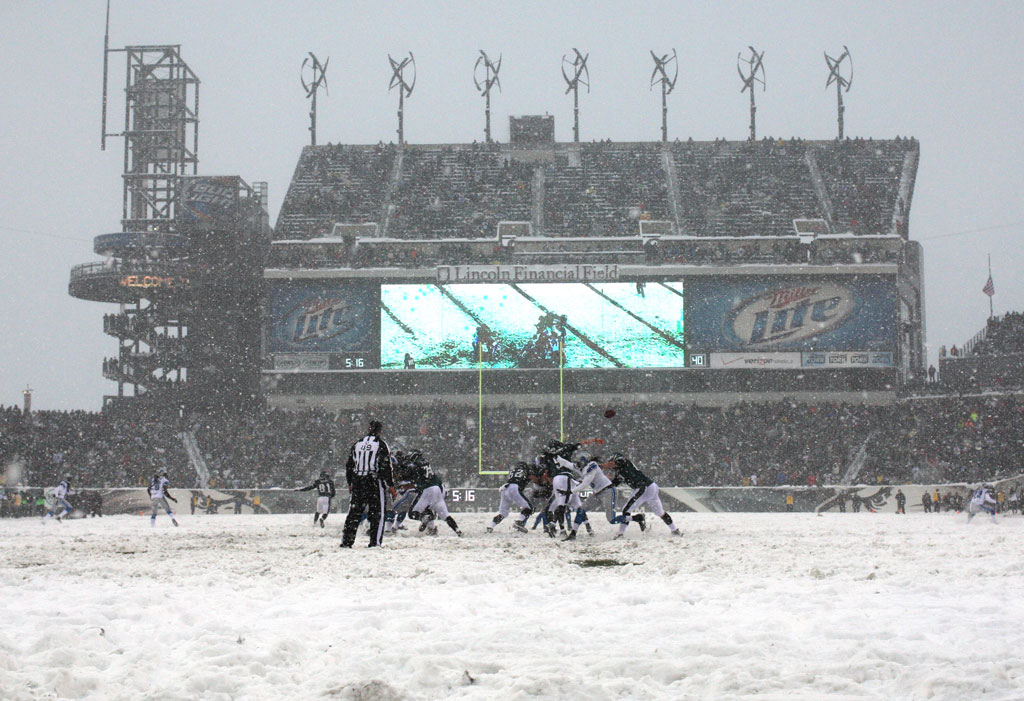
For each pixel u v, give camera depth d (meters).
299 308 140.50
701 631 16.33
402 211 159.38
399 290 139.62
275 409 138.38
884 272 137.38
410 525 57.97
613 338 137.12
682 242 143.25
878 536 47.25
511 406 136.62
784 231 149.62
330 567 28.94
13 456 117.75
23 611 19.05
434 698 11.95
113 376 154.75
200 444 129.88
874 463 122.38
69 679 12.01
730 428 129.62
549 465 45.25
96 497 103.25
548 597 21.45
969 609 18.97
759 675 13.02
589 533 46.41
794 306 137.38
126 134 168.25
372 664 13.63
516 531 50.78
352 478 38.81
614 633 16.25
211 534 53.41
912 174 162.88
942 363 148.25
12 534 57.72
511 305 138.00
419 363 138.38
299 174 169.38
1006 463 114.62
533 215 157.12
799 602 19.97
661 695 11.93
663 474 121.50
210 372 153.50
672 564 29.66
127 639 15.90
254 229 161.75
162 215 168.25
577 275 137.75
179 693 11.83
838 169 164.50
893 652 14.01
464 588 23.28
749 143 171.75
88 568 28.97
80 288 157.00
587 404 136.25
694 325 136.88
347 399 138.75
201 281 153.75
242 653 13.95
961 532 52.06
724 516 89.38
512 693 11.63
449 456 126.62
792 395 136.25
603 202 159.12
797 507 104.62
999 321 141.62
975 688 11.90
